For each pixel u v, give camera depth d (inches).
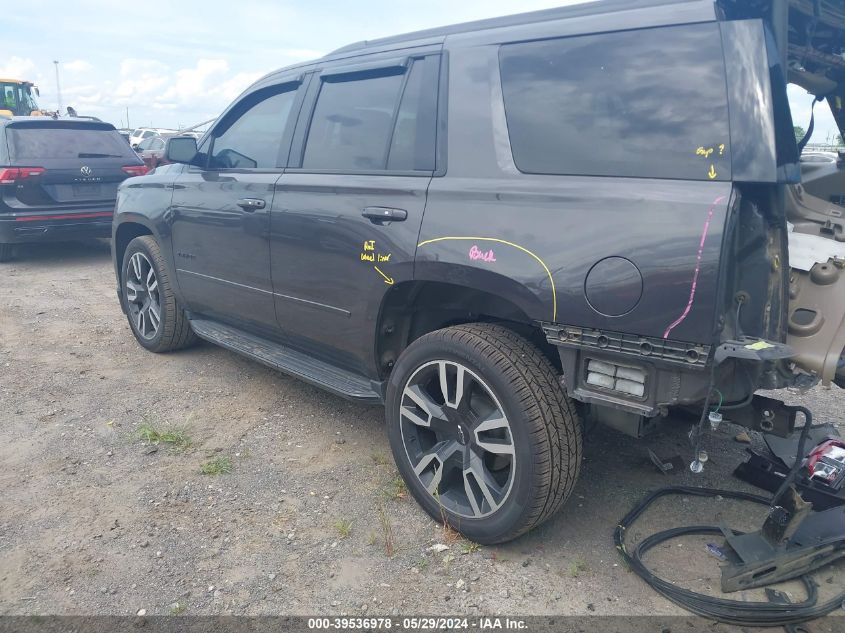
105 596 102.0
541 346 118.6
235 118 169.6
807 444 128.7
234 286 163.8
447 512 114.4
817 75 120.2
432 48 123.4
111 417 163.5
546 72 106.3
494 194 106.5
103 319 247.9
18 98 828.0
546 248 98.5
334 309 135.2
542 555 110.8
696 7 93.1
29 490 130.6
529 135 106.3
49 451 146.3
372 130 130.9
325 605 100.0
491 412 108.0
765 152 85.1
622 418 104.0
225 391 179.8
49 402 172.2
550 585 103.6
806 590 101.3
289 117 151.3
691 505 125.6
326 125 141.8
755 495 125.6
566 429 102.7
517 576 105.7
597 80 100.4
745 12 99.0
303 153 145.3
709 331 86.1
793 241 104.5
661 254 88.5
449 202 112.0
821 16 106.1
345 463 141.3
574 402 112.3
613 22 100.2
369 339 129.0
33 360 203.3
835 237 104.4
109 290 294.2
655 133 93.7
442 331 113.0
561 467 102.2
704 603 96.9
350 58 140.9
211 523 120.3
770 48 89.0
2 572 107.3
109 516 122.3
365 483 133.2
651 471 138.1
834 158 136.9
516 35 111.6
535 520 104.7
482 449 109.1
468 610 98.6
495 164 108.9
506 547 112.9
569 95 103.0
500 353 104.4
